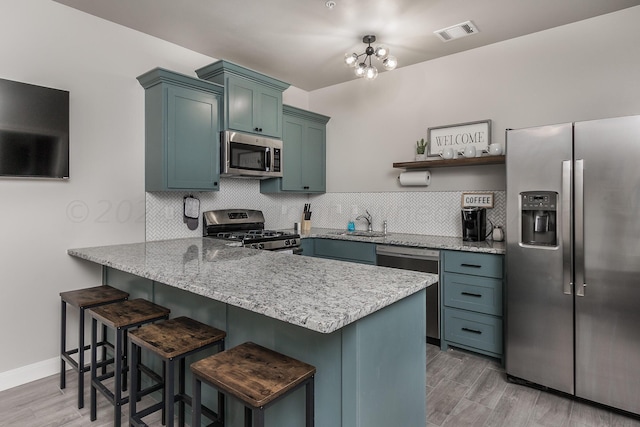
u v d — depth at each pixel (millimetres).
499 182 3242
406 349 1532
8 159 2293
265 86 3494
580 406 2160
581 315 2156
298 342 1421
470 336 2826
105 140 2783
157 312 1966
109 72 2797
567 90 2881
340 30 2951
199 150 3049
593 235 2104
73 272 2645
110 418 2029
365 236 3617
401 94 3832
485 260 2734
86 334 2740
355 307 1192
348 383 1261
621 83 2668
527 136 2334
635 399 2002
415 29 2938
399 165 3588
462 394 2291
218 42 3168
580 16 2742
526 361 2371
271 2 2537
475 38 3117
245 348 1443
